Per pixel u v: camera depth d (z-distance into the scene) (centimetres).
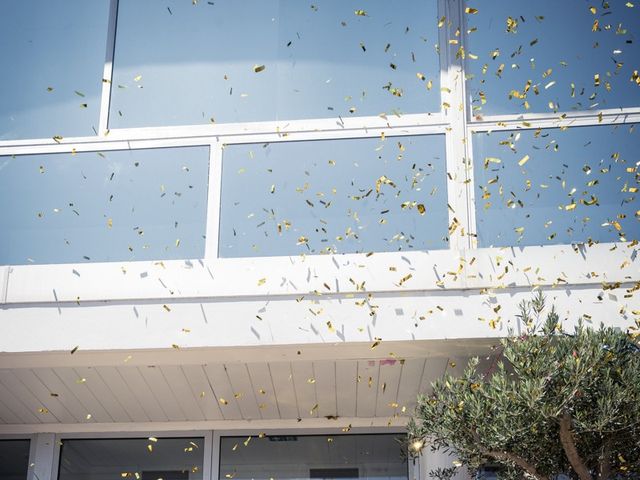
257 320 461
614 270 453
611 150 503
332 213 504
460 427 402
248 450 555
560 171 500
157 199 515
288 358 477
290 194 509
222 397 516
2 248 514
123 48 554
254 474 550
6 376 502
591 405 392
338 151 515
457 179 500
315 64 542
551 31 530
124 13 561
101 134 536
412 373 487
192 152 521
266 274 466
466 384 412
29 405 532
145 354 472
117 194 518
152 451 560
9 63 554
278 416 538
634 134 505
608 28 527
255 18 554
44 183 523
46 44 557
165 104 542
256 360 480
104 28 558
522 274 455
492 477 507
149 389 512
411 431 424
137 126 539
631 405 384
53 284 474
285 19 552
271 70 543
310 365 485
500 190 496
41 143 529
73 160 525
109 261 509
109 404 529
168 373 497
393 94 529
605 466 408
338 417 538
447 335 450
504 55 528
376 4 548
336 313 458
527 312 434
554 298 452
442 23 524
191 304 466
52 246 513
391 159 511
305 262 465
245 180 513
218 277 467
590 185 495
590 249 457
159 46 553
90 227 514
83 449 565
